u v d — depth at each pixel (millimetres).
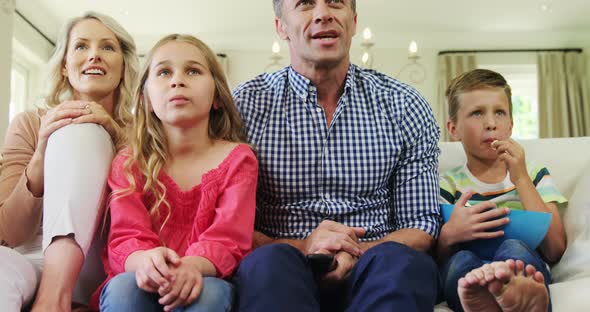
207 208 1216
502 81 1629
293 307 964
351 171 1433
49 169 1148
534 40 6730
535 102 6855
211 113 1400
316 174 1434
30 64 5996
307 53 1412
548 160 1630
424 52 6812
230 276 1110
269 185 1439
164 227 1218
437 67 6781
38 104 1658
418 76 6758
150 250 995
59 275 1073
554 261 1423
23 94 5910
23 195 1250
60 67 1646
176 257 978
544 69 6695
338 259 1172
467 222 1330
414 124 1475
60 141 1170
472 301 1020
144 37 6641
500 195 1521
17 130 1452
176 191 1237
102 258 1221
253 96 1497
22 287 1047
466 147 1608
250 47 6840
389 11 5977
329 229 1247
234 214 1188
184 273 963
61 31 1637
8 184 1369
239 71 6852
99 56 1575
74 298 1240
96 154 1180
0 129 3764
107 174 1203
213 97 1362
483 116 1574
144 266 958
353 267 1117
